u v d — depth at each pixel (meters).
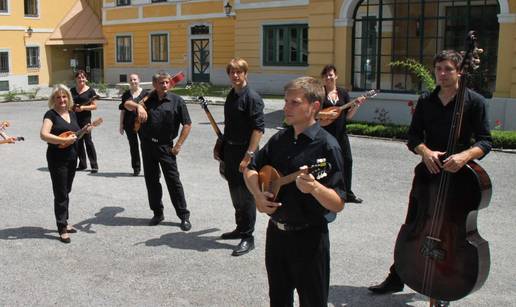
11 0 30.55
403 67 16.08
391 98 14.73
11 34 30.72
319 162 3.05
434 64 4.08
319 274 3.37
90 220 6.73
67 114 6.10
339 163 3.25
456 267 3.85
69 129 6.02
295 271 3.39
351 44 15.56
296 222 3.31
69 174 6.04
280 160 3.39
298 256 3.35
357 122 14.66
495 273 5.03
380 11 15.40
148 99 6.32
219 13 27.39
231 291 4.72
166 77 6.25
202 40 28.58
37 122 16.47
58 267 5.28
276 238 3.42
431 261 3.95
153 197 6.49
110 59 32.69
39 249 5.77
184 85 28.95
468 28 14.49
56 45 33.06
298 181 3.05
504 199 7.56
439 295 3.94
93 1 34.38
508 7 13.04
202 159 10.48
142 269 5.21
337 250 5.63
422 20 14.67
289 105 3.27
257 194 3.37
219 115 17.58
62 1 33.03
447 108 4.07
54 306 4.47
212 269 5.20
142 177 9.10
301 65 23.25
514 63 13.08
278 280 3.50
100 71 34.34
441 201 3.87
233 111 5.61
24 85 31.47
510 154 10.80
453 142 3.87
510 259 5.38
